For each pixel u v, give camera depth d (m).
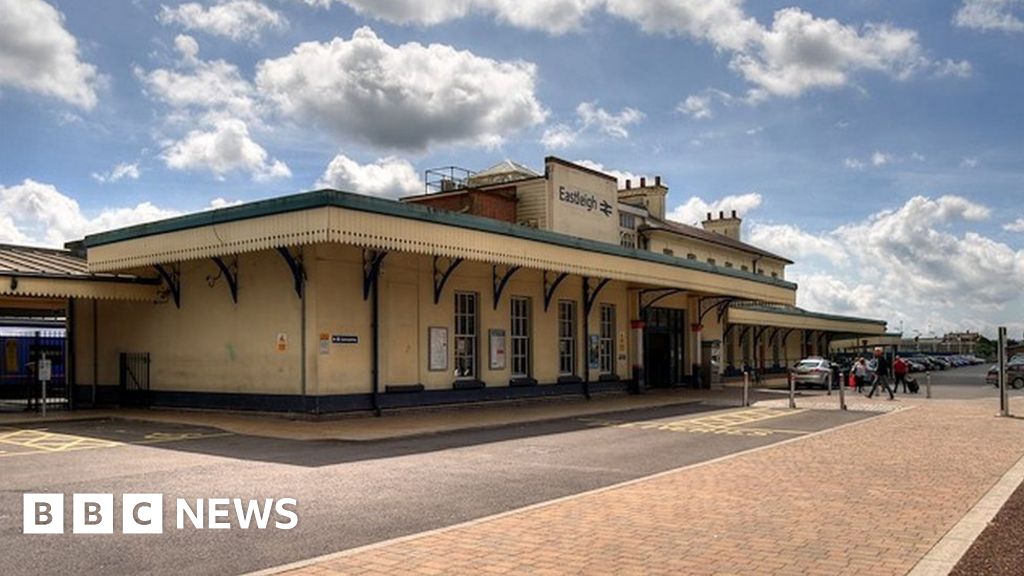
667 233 40.25
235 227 18.03
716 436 16.05
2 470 11.30
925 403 26.20
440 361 21.67
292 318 18.94
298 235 16.77
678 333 35.03
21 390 29.94
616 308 29.98
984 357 143.25
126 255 20.75
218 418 18.97
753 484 10.14
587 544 7.11
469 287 22.86
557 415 20.55
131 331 22.84
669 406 24.55
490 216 29.83
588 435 16.20
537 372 25.25
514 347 24.66
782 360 53.09
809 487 9.92
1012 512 8.47
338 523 8.03
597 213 32.62
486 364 23.25
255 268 19.83
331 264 18.83
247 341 19.91
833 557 6.71
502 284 23.66
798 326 49.50
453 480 10.59
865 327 61.81
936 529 7.70
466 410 21.84
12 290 19.53
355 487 10.03
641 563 6.53
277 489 9.85
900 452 13.34
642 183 44.56
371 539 7.39
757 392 32.50
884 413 21.89
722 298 36.16
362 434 15.77
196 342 21.16
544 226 30.02
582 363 27.58
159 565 6.51
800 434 16.45
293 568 6.35
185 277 21.56
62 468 11.49
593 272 24.42
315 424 17.61
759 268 51.28
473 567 6.39
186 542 7.25
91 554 6.84
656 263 27.53
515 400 24.20
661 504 8.85
